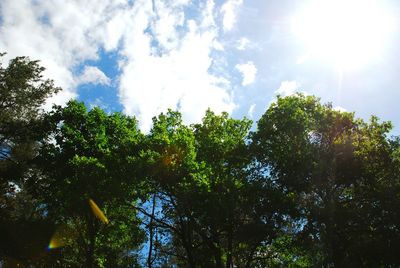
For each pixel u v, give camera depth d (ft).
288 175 72.43
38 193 82.99
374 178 73.26
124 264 96.17
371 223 66.85
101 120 85.10
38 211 95.91
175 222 82.12
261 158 78.64
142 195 72.08
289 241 77.15
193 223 71.77
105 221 73.15
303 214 71.10
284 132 78.64
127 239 90.84
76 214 83.15
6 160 94.89
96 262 90.33
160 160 66.44
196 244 83.61
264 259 81.15
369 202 70.69
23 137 91.45
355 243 64.44
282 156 76.28
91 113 86.12
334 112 81.20
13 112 93.91
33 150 94.32
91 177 66.85
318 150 74.90
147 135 76.69
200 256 81.82
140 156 67.67
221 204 67.05
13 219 87.92
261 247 81.20
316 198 72.90
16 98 93.40
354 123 80.94
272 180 74.79
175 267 105.40
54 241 88.53
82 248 95.96
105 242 91.56
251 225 65.98
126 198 71.20
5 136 91.97
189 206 69.36
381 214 66.23
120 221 83.87
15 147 94.02
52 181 81.71
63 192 73.00
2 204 94.94
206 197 67.62
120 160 69.82
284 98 83.87
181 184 67.56
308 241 70.13
